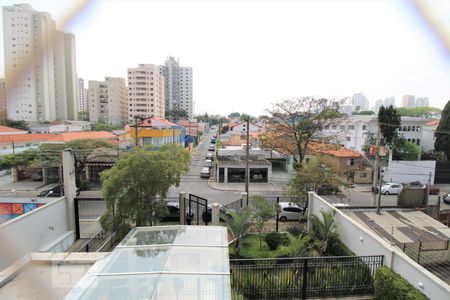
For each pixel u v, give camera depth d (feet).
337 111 83.46
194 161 139.54
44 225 40.19
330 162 58.39
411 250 33.04
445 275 30.76
